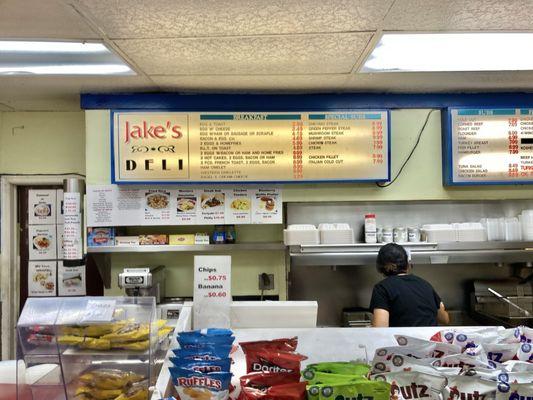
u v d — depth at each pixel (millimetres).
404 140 3037
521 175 2951
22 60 2213
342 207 3229
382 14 1743
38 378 1105
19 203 3396
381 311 2131
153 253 3080
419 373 947
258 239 3135
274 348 1102
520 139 2957
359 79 2646
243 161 2885
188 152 2867
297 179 2898
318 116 2912
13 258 3334
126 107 2857
